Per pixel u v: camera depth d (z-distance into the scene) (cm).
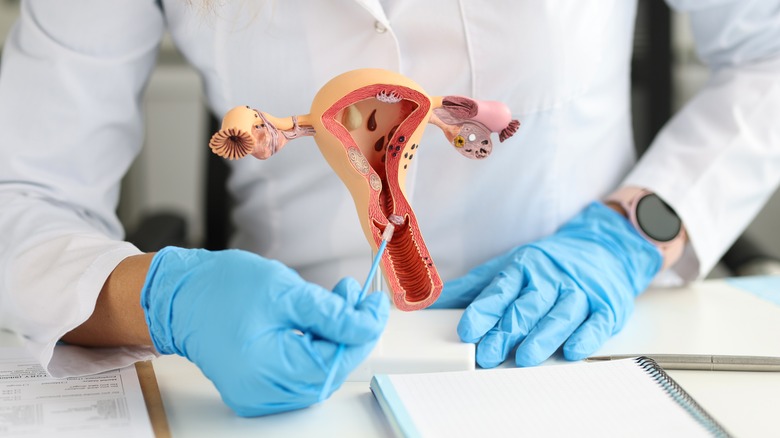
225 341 59
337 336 58
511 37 87
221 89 91
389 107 67
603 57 96
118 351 74
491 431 58
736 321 84
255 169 94
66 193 88
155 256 67
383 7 87
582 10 91
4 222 81
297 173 93
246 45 88
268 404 61
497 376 66
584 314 79
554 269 83
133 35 89
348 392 68
